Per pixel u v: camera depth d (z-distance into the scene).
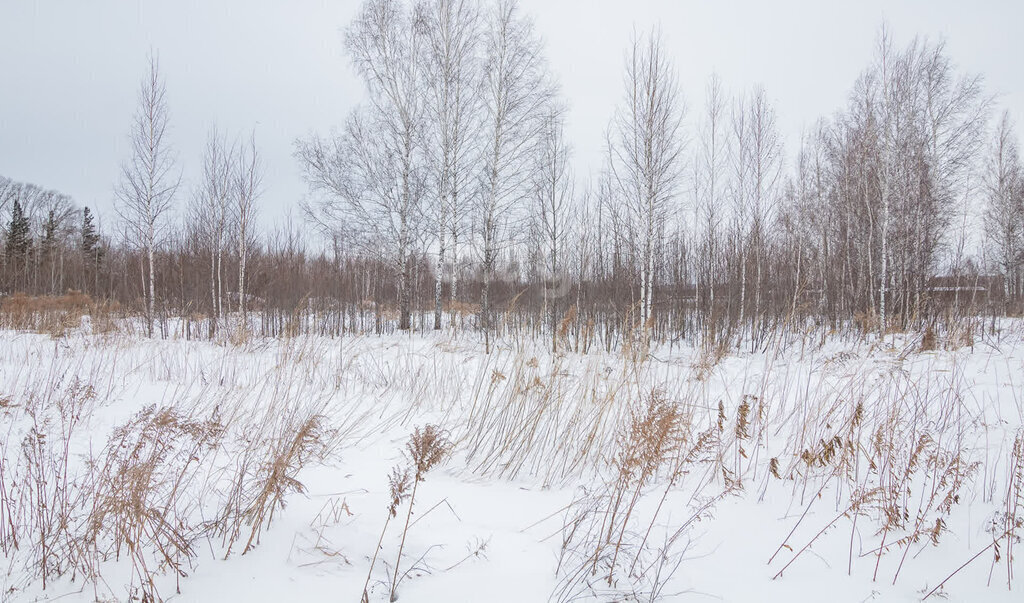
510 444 4.12
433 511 2.95
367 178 15.59
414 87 15.80
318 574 2.24
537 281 13.86
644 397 4.30
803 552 2.59
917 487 3.33
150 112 14.45
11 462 3.36
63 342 9.07
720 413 3.52
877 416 4.10
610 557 2.42
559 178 13.82
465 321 15.45
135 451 2.77
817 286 14.41
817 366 6.65
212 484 3.08
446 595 2.10
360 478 3.45
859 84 16.34
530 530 2.73
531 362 4.81
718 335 10.10
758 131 15.60
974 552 2.57
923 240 14.30
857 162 15.89
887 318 12.38
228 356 7.96
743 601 2.13
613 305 11.95
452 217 15.45
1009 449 3.62
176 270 16.34
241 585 2.14
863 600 2.15
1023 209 20.73
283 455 2.94
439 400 5.81
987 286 13.90
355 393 6.10
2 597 2.04
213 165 16.08
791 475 3.56
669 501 3.21
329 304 15.34
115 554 2.37
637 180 13.22
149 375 7.11
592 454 4.04
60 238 34.50
